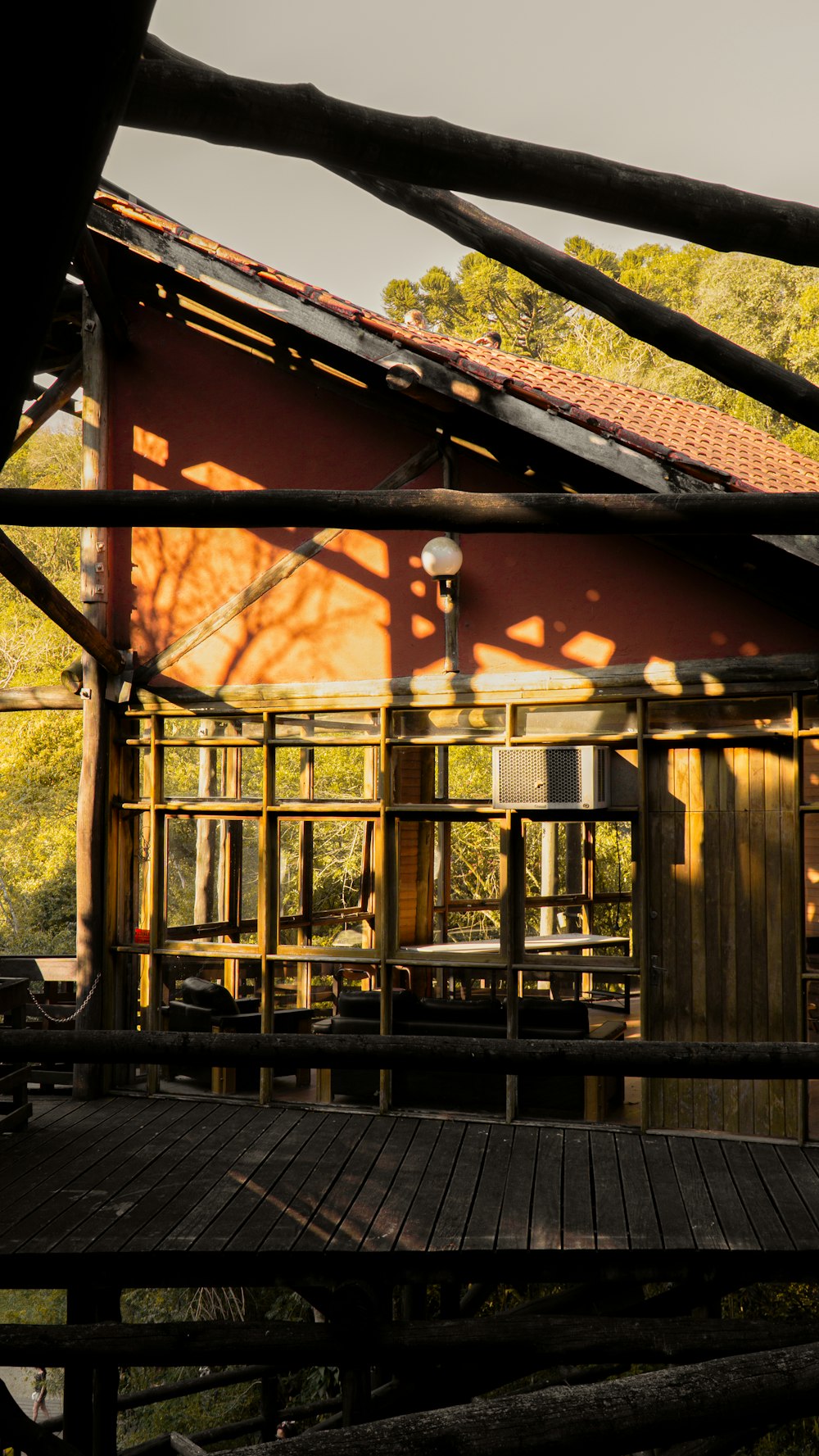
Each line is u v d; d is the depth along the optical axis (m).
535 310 38.69
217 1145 7.72
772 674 7.62
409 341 7.69
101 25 0.64
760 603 7.74
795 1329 5.19
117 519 2.11
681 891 7.90
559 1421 1.75
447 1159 7.34
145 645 9.33
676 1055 1.93
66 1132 8.08
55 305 0.81
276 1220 6.27
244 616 9.03
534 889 22.66
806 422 2.08
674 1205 6.44
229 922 11.96
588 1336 5.18
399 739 8.53
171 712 9.15
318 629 8.86
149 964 9.08
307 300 8.01
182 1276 5.92
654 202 1.52
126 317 9.41
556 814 8.37
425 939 12.76
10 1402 3.11
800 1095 7.50
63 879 25.22
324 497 2.07
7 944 24.69
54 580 28.75
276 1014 9.69
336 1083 8.73
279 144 1.47
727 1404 1.79
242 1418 11.91
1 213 0.71
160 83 1.40
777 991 7.62
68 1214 6.38
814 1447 10.21
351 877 23.12
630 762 8.09
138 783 9.66
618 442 7.35
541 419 7.53
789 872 7.63
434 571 8.09
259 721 9.08
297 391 8.98
